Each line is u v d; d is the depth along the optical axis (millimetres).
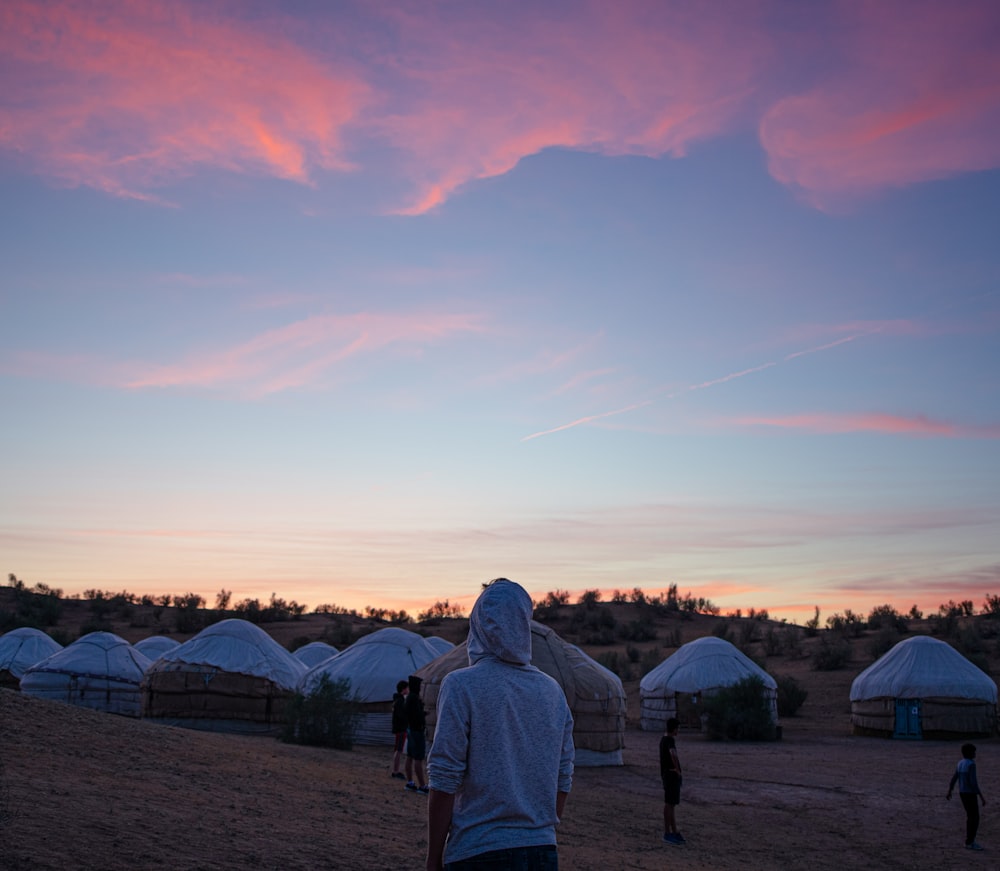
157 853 7176
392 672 24812
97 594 98000
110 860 6672
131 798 9250
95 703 28500
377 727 24141
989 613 68312
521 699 3143
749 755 26859
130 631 76500
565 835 13148
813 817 17094
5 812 7383
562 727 3254
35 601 84312
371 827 10531
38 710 13492
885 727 32906
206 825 8695
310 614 96500
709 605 97375
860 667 51062
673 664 37875
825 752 27953
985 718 32344
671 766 13945
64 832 7180
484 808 3023
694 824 15734
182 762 12484
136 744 13000
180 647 26969
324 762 16375
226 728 25906
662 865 11719
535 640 24125
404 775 16141
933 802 18844
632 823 15188
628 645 68875
